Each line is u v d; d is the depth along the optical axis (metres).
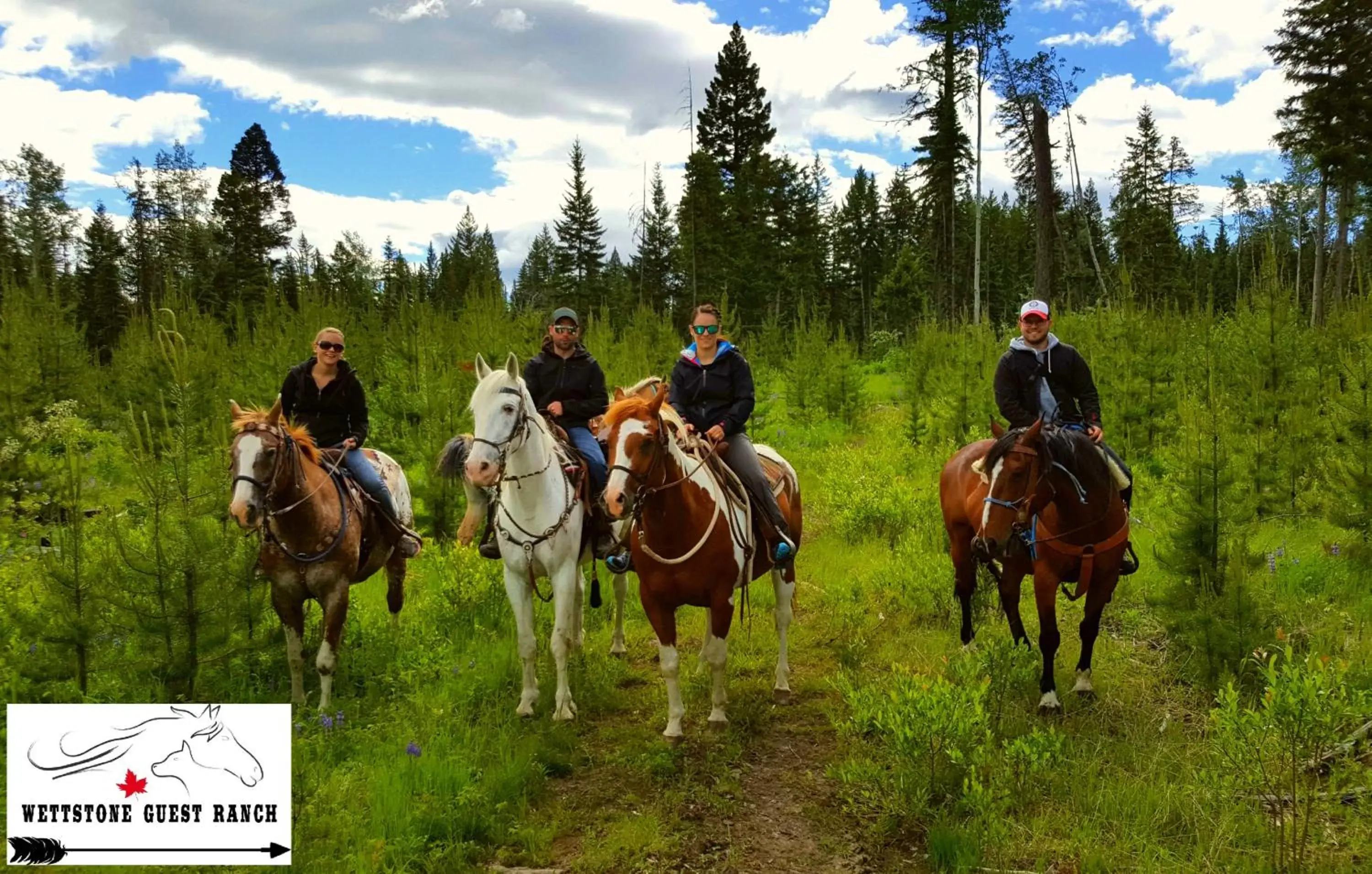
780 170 47.88
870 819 4.51
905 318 47.16
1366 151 26.92
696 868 4.14
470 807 4.40
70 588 5.10
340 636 5.69
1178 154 45.16
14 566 6.53
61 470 6.35
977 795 4.17
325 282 31.25
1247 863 3.68
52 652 5.12
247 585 5.70
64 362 15.41
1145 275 42.69
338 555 5.63
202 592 5.23
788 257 48.53
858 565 9.07
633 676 6.53
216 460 5.46
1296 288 13.23
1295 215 46.22
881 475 11.86
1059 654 6.34
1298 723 3.67
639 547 5.28
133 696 5.25
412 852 4.04
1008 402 6.19
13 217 52.44
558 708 5.62
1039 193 25.11
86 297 41.59
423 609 7.35
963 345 16.30
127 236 54.66
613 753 5.26
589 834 4.37
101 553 5.28
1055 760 4.65
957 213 44.56
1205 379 12.52
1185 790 4.27
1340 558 7.63
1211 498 5.86
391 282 34.81
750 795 4.82
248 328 18.95
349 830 4.09
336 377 6.55
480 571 7.72
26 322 14.37
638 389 6.15
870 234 57.41
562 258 55.56
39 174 53.50
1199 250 54.19
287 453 5.35
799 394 19.53
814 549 10.05
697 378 6.07
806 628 7.54
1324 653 5.70
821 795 4.81
